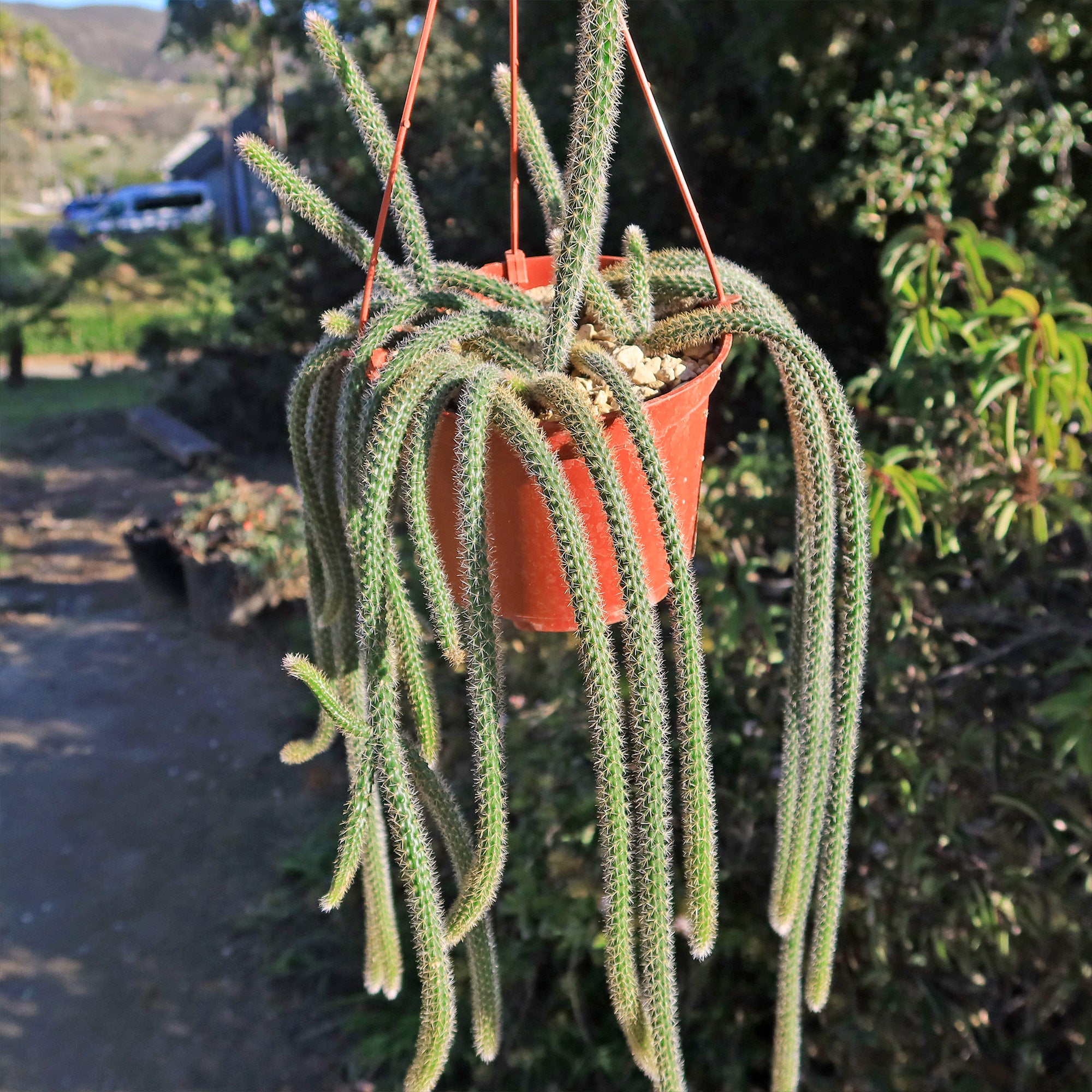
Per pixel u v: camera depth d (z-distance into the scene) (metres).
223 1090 2.74
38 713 4.47
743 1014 2.29
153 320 14.34
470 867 0.78
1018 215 3.25
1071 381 1.57
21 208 39.91
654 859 0.75
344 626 1.00
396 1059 2.69
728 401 3.13
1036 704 1.92
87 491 7.26
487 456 0.84
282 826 3.70
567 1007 2.49
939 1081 2.04
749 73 3.76
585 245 0.81
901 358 1.90
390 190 0.85
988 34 3.21
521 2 4.51
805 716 0.93
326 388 0.96
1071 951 1.96
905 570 1.94
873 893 1.96
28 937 3.29
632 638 0.74
